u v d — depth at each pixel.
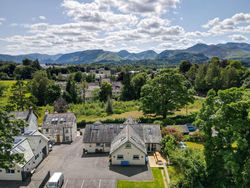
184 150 31.89
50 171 32.22
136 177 30.19
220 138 25.59
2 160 22.69
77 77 148.00
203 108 28.34
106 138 39.88
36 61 164.25
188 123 51.22
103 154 38.81
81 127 55.53
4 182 29.19
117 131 41.25
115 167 33.41
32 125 47.75
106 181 29.17
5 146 22.16
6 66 148.25
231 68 90.31
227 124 25.14
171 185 26.89
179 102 54.50
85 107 74.00
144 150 34.28
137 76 95.25
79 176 30.58
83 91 95.56
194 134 43.50
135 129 41.31
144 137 39.81
